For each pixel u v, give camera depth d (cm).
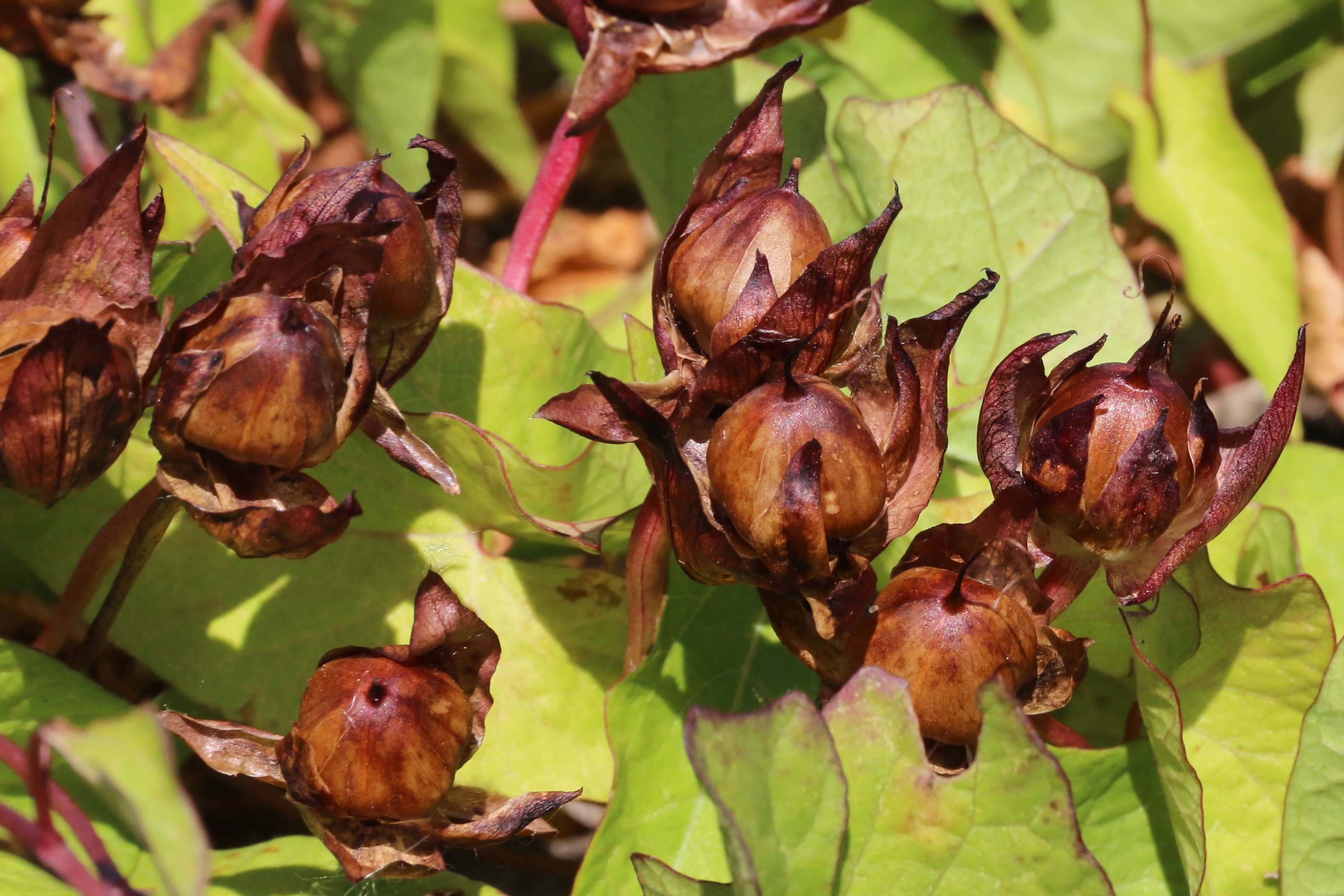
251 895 34
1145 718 34
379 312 33
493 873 39
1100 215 39
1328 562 38
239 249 33
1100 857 35
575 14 36
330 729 33
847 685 32
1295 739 35
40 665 34
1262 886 34
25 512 36
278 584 36
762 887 32
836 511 32
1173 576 34
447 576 36
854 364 33
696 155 39
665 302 34
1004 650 33
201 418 32
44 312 33
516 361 37
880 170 39
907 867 33
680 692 35
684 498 32
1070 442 33
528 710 36
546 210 38
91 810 34
